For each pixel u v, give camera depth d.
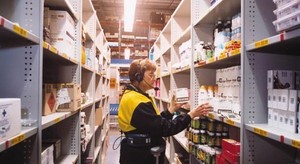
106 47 5.69
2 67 1.34
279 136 1.08
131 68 2.13
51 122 1.53
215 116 1.78
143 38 9.10
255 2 1.40
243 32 1.39
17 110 1.12
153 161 2.00
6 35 1.21
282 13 1.06
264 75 1.41
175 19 3.53
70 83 2.19
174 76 3.46
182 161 3.11
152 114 1.89
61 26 1.94
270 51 1.39
